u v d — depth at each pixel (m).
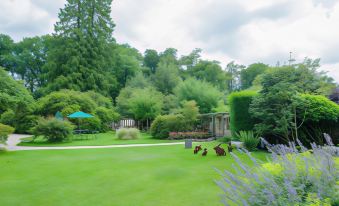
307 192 2.70
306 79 12.18
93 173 7.61
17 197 5.50
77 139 19.33
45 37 43.16
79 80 33.53
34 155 11.10
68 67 33.91
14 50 42.19
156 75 36.34
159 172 7.61
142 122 29.55
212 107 26.38
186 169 7.97
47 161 9.62
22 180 6.89
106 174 7.46
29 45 42.31
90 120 24.80
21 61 40.66
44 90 33.00
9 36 41.62
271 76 11.46
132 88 33.28
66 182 6.65
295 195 2.47
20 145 15.16
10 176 7.33
